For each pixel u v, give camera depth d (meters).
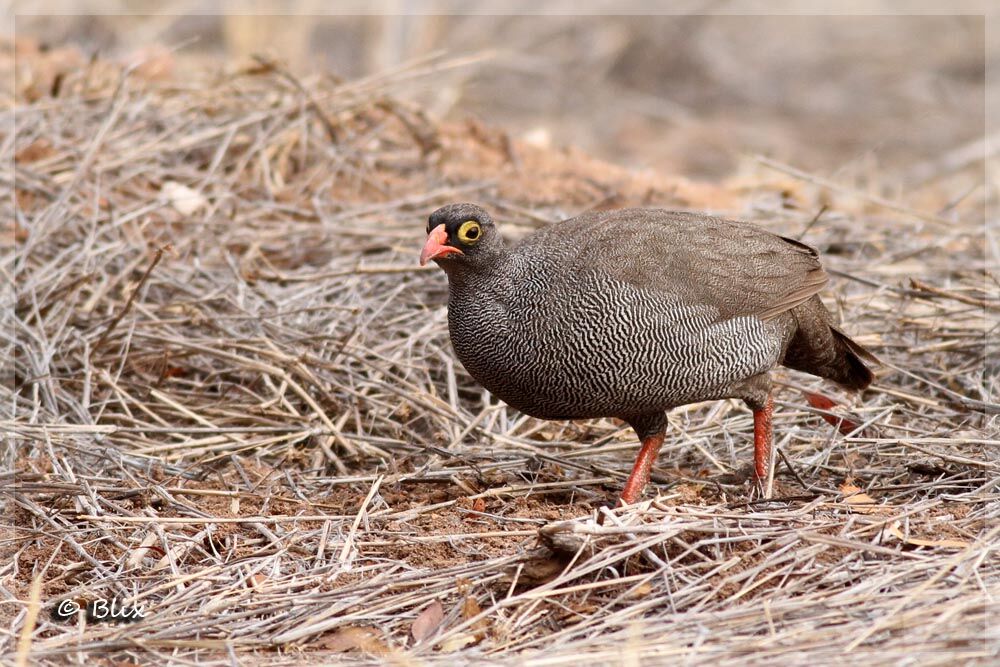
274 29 23.66
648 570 8.70
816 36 30.11
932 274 13.52
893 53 29.09
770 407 10.44
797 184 17.06
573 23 28.80
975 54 28.55
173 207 14.31
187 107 15.91
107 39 24.25
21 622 8.29
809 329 10.56
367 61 25.27
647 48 28.88
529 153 17.23
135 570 8.95
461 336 9.83
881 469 10.53
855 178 20.83
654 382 9.70
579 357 9.55
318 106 15.62
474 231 9.61
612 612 8.30
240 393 11.67
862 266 13.67
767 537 8.84
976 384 11.72
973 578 8.25
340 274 12.57
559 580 8.31
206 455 10.88
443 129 17.25
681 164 23.78
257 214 14.27
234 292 12.72
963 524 9.07
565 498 10.37
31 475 9.88
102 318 12.13
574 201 15.62
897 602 7.96
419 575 8.65
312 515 9.73
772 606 8.00
